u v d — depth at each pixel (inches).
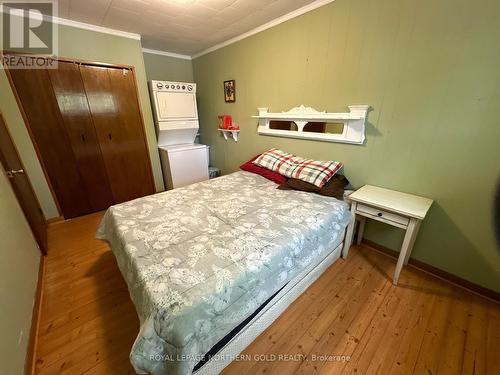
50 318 58.8
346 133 81.7
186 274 41.1
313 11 81.7
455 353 49.2
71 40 96.9
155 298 36.2
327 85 84.7
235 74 123.4
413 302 62.0
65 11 86.2
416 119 66.2
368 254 82.7
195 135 153.1
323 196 78.0
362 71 74.2
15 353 43.5
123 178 127.5
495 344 50.9
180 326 33.7
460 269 66.6
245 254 47.0
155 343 34.2
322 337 53.3
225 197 78.3
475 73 54.7
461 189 62.3
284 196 78.5
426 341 51.8
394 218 63.2
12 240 59.7
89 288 69.0
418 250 74.2
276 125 109.5
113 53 108.8
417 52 62.2
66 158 107.1
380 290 66.3
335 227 66.8
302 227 58.1
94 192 119.0
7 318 44.6
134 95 120.1
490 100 53.8
